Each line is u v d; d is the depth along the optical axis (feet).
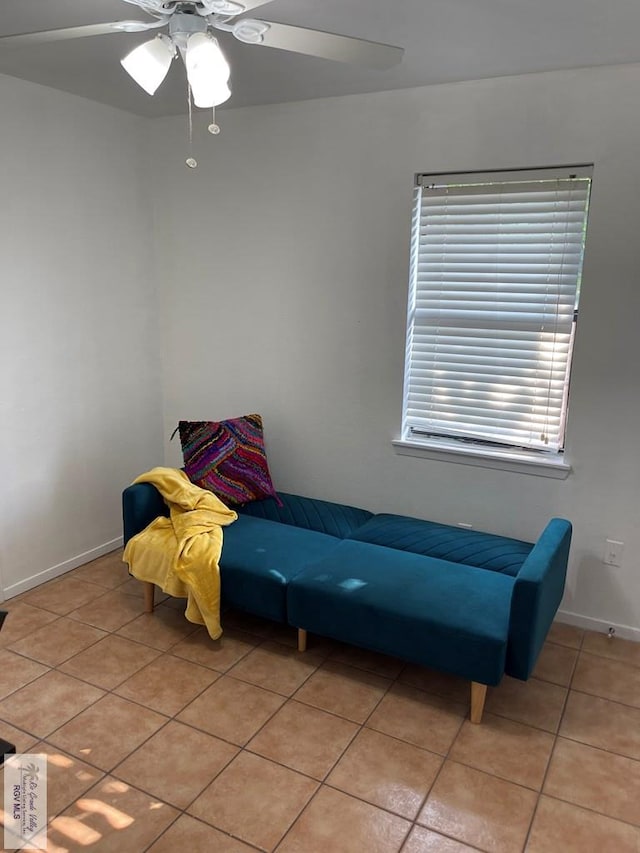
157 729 7.13
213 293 11.50
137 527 9.46
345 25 6.78
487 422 9.75
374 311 10.04
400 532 9.46
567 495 9.16
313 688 7.93
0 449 9.50
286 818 5.98
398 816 6.03
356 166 9.71
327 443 10.94
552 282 8.93
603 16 6.45
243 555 8.71
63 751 6.77
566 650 8.81
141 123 11.20
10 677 7.98
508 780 6.50
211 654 8.59
